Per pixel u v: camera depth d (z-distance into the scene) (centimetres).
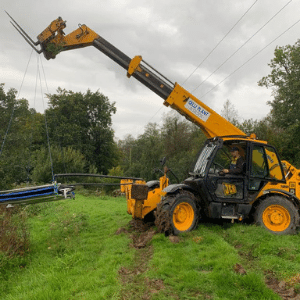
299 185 707
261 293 408
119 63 801
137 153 5294
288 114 1460
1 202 586
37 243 711
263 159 704
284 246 563
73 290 438
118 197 2050
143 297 405
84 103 4194
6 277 531
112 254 584
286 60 1576
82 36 790
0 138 1565
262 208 674
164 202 650
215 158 703
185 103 777
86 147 3928
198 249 563
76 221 888
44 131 3641
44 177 2284
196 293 420
